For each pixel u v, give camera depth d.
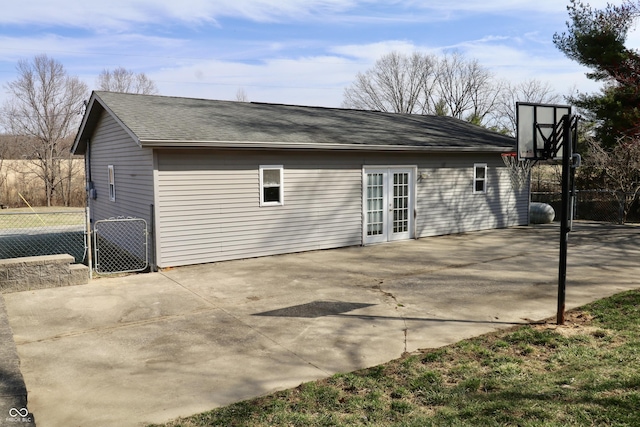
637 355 4.96
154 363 5.16
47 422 3.90
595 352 5.14
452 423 3.69
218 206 10.59
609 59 17.17
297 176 11.71
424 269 9.96
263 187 11.19
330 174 12.26
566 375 4.54
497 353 5.26
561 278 6.17
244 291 8.23
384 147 12.46
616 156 18.47
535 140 6.47
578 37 18.16
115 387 4.56
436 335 5.96
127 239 11.91
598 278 8.93
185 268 10.08
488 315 6.78
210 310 7.14
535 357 5.12
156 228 9.84
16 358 4.37
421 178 14.11
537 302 7.40
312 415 3.93
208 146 9.89
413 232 14.07
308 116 14.95
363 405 4.08
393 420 3.81
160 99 13.45
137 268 10.71
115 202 12.92
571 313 6.72
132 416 3.98
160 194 9.86
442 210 14.73
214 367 5.03
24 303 7.44
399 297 7.82
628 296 7.41
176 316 6.86
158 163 9.79
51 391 4.48
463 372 4.73
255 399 4.25
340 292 8.16
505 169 16.36
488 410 3.88
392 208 13.57
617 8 17.72
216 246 10.64
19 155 34.12
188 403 4.21
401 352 5.40
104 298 7.75
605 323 6.16
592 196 19.55
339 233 12.55
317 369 4.95
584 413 3.75
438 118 20.19
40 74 33.41
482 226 15.89
